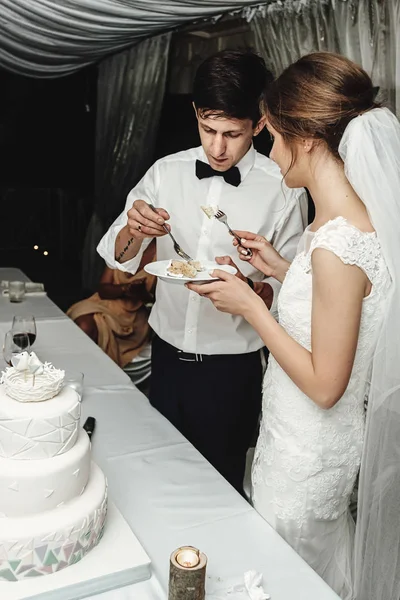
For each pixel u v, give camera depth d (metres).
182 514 1.52
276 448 1.61
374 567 1.61
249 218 2.26
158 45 4.11
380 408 1.48
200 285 1.55
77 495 1.26
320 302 1.34
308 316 1.46
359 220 1.39
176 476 1.68
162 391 2.32
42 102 6.93
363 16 2.56
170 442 1.87
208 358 2.23
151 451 1.80
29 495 1.18
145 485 1.63
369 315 1.40
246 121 1.98
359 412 1.58
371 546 1.60
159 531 1.45
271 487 1.63
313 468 1.56
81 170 7.18
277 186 2.27
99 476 1.36
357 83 1.38
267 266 2.02
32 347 2.65
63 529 1.20
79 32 3.75
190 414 2.27
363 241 1.34
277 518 1.62
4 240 7.30
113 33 3.80
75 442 1.27
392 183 1.37
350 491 1.64
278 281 2.08
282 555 1.38
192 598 1.14
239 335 2.23
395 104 2.51
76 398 1.27
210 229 2.26
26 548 1.17
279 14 2.99
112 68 4.67
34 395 1.21
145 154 4.67
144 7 3.37
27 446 1.19
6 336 2.15
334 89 1.37
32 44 3.92
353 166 1.36
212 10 3.25
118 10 3.42
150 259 2.72
